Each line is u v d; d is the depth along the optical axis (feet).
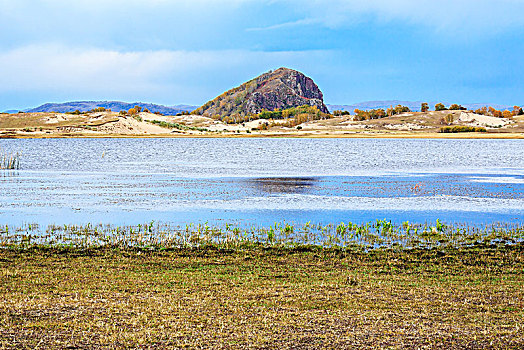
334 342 35.37
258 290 47.83
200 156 289.33
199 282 50.75
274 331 37.24
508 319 40.14
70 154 302.45
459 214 94.38
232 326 38.17
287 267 57.93
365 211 97.30
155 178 157.17
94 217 89.40
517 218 90.17
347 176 166.40
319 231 78.74
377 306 43.19
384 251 66.33
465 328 38.01
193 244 69.62
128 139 581.94
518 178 160.04
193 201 108.37
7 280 50.47
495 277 54.08
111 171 183.42
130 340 35.45
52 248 65.92
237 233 76.59
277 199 111.75
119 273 54.19
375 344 35.06
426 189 130.31
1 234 74.64
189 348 34.35
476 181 150.71
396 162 240.53
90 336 35.96
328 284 50.26
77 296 45.14
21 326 37.37
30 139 556.10
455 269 57.47
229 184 140.26
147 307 42.27
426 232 77.61
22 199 109.70
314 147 421.18
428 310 42.19
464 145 472.44
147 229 79.15
